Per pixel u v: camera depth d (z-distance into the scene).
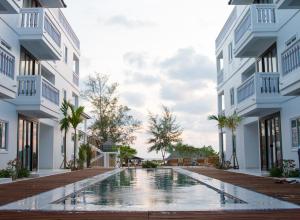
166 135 44.00
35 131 21.56
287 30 16.72
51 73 24.05
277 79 17.78
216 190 10.66
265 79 17.80
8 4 12.70
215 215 6.29
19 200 8.14
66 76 28.02
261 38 18.05
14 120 18.02
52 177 16.00
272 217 6.08
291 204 7.36
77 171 21.78
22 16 18.28
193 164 36.47
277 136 18.86
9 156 17.31
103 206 7.42
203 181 13.33
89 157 28.47
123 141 44.09
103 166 31.52
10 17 17.17
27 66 19.98
